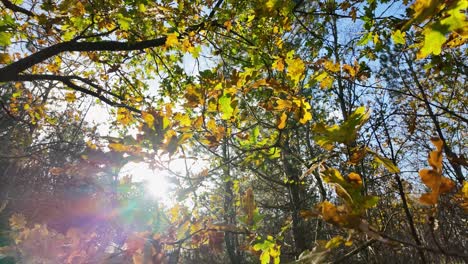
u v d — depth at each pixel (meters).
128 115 2.19
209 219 1.62
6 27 2.96
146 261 1.26
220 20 3.59
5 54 3.81
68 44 4.16
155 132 1.32
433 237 0.76
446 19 0.89
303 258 0.92
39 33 4.54
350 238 0.82
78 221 1.29
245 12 3.38
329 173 0.86
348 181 0.84
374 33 2.80
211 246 1.51
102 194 1.33
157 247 1.30
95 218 1.30
